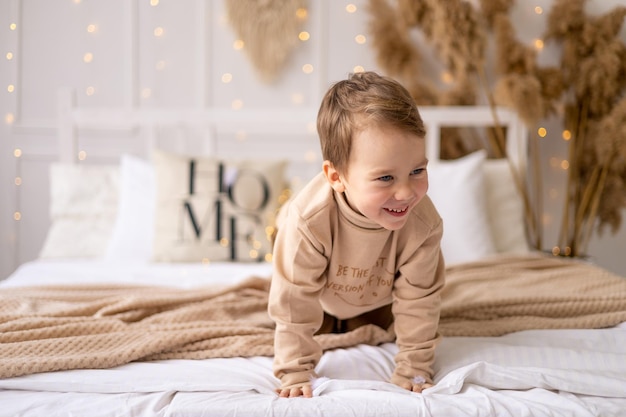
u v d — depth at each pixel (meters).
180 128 2.93
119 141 2.95
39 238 2.98
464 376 1.12
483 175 2.46
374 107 1.02
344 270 1.25
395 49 2.71
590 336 1.36
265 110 2.77
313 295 1.21
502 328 1.43
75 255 2.42
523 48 2.62
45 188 2.97
